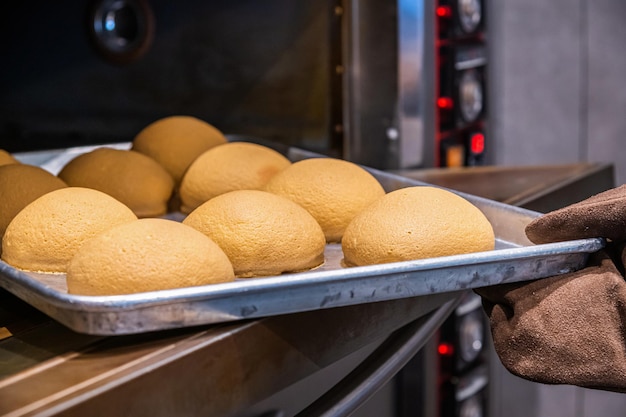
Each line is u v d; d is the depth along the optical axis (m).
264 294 0.40
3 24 1.03
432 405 1.14
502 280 0.46
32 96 1.07
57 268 0.48
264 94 1.10
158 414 0.37
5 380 0.36
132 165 0.65
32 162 0.76
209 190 0.64
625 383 0.45
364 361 0.55
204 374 0.39
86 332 0.38
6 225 0.54
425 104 1.12
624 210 0.46
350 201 0.57
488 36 1.31
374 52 1.07
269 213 0.50
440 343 1.18
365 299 0.43
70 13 1.06
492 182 0.89
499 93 1.38
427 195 0.51
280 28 1.08
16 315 0.45
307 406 0.49
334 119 1.07
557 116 1.50
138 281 0.41
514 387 1.37
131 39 1.09
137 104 1.10
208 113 1.12
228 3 1.09
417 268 0.43
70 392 0.34
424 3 1.09
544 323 0.46
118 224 0.47
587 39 1.49
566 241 0.47
